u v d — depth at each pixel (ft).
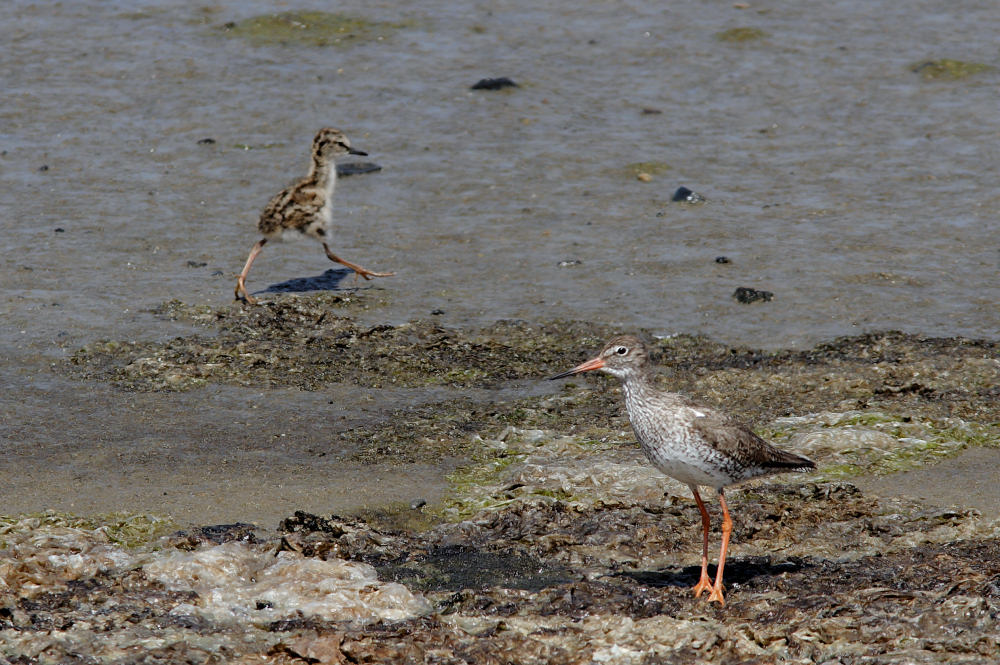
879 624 30.53
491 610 32.17
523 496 40.19
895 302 57.16
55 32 92.22
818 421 45.44
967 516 37.81
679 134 79.00
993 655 28.91
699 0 102.47
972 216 67.41
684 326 55.11
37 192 68.95
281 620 31.83
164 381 49.19
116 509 38.65
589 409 47.65
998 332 54.08
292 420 46.24
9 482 40.50
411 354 52.34
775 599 32.60
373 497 40.11
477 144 76.79
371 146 76.07
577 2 101.45
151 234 64.59
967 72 88.84
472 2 100.63
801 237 64.80
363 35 92.94
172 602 32.58
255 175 72.13
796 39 94.89
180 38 91.76
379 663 29.50
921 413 46.09
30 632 30.19
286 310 56.39
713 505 39.22
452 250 63.46
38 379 49.14
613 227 66.08
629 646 29.99
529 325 55.26
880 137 78.74
